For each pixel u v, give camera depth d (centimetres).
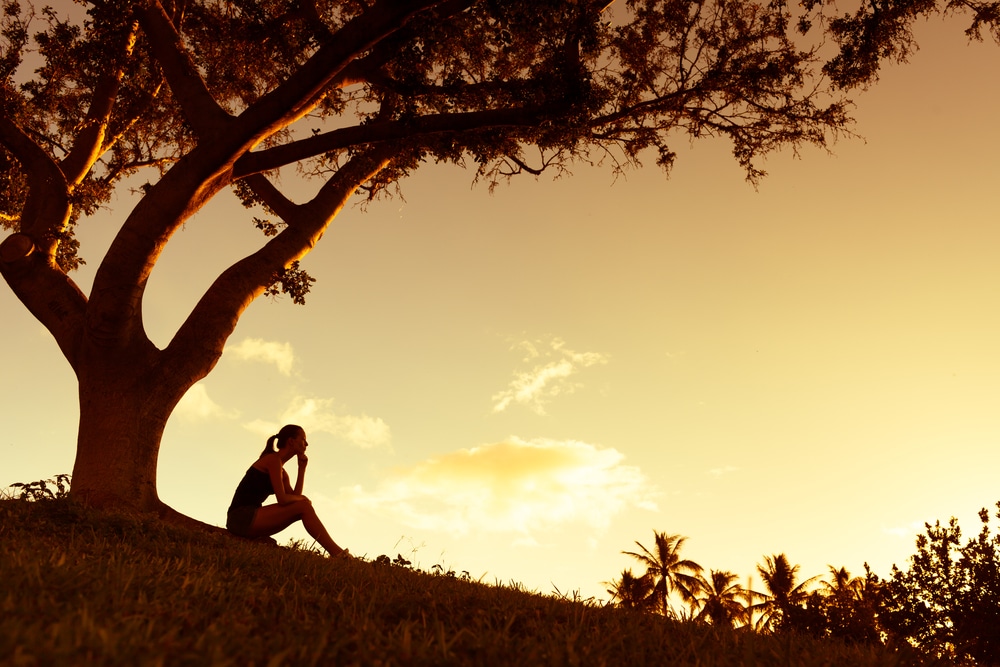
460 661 316
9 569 355
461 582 599
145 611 323
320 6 1509
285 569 555
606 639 384
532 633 415
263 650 288
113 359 1112
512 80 1289
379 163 1425
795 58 1408
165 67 1218
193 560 547
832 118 1416
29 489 714
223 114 1183
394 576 577
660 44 1438
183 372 1156
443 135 1308
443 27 1256
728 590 6166
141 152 1753
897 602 2095
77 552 477
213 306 1205
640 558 6631
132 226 1102
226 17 1482
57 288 1190
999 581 2017
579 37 1233
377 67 1273
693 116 1438
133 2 1228
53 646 235
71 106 1620
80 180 1437
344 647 316
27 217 1270
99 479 1063
